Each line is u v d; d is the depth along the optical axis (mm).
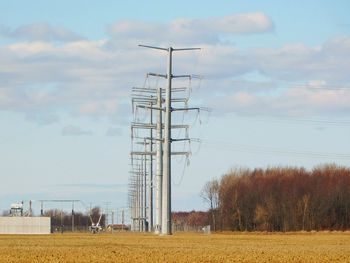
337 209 170375
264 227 176625
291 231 170750
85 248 72562
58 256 59188
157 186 123000
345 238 114000
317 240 102625
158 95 121750
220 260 55406
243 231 179750
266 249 71312
